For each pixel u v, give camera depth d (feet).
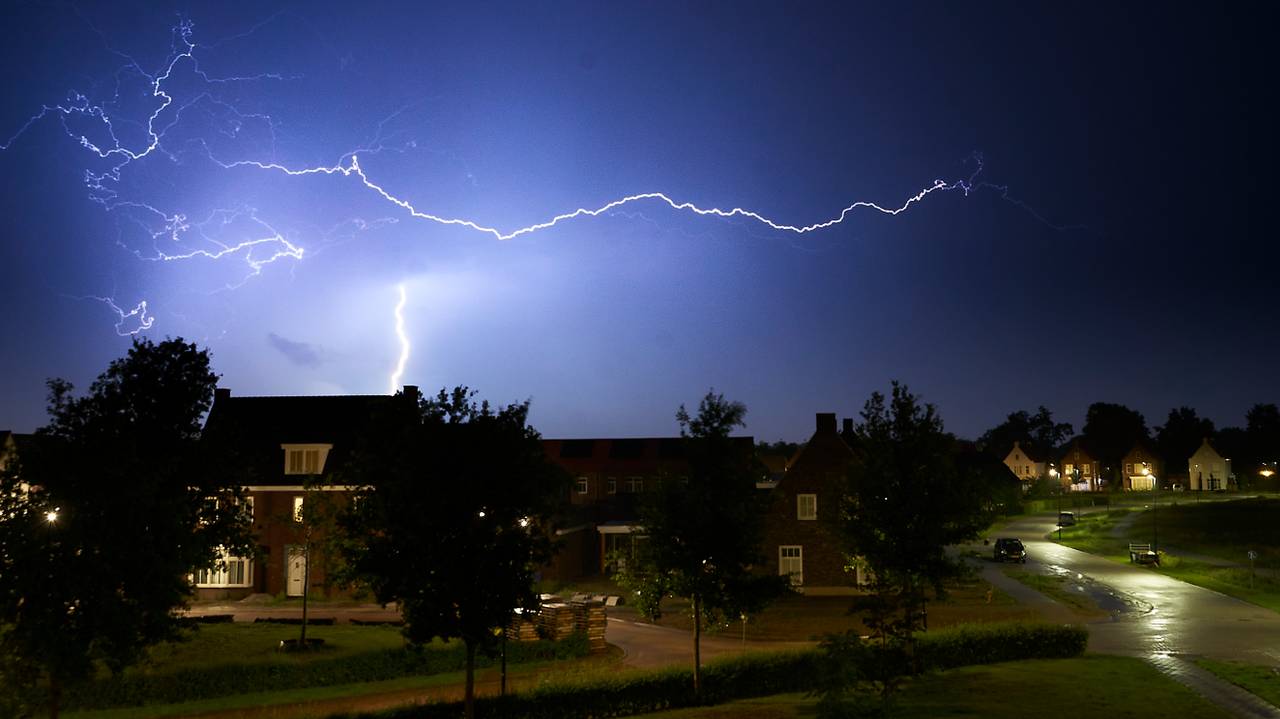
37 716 66.69
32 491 47.57
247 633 100.27
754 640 106.52
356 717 57.77
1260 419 452.76
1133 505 327.47
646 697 64.39
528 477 54.19
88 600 45.21
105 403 53.31
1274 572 168.25
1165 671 78.07
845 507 73.56
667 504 67.36
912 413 72.64
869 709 49.80
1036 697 64.49
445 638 53.21
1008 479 330.95
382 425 53.98
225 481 58.95
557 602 101.65
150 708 71.05
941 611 128.88
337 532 56.75
